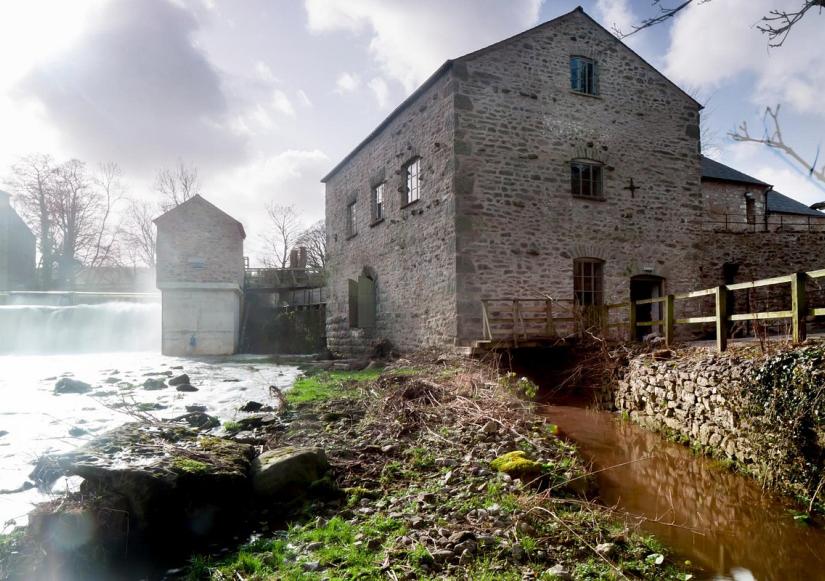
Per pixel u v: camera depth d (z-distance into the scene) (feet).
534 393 27.30
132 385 35.78
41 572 10.52
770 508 15.35
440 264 36.55
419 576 9.96
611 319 38.58
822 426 14.87
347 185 55.72
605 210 39.19
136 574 10.79
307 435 19.48
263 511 13.24
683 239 41.78
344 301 55.67
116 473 11.97
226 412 26.07
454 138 34.96
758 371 17.70
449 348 34.27
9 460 18.33
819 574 11.56
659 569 11.35
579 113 38.93
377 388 26.61
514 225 36.14
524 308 35.96
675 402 22.88
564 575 10.26
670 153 41.86
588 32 39.75
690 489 16.93
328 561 10.54
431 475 15.38
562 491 15.15
